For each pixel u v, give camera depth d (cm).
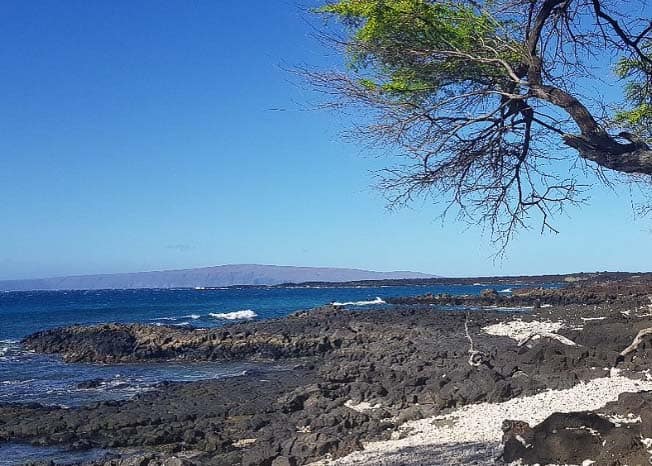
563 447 859
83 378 2809
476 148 718
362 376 2095
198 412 1838
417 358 2455
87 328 4328
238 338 3778
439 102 686
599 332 2066
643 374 1556
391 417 1578
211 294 15012
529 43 684
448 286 16400
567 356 1767
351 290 15538
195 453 1477
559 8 726
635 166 637
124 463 1347
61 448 1566
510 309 5906
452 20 697
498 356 2033
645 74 784
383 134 702
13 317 6969
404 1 657
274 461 1262
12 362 3456
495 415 1380
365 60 707
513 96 674
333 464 1162
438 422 1418
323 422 1544
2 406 2000
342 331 3775
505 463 930
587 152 662
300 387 1986
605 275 11356
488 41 705
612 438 827
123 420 1761
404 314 4725
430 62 693
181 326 4441
